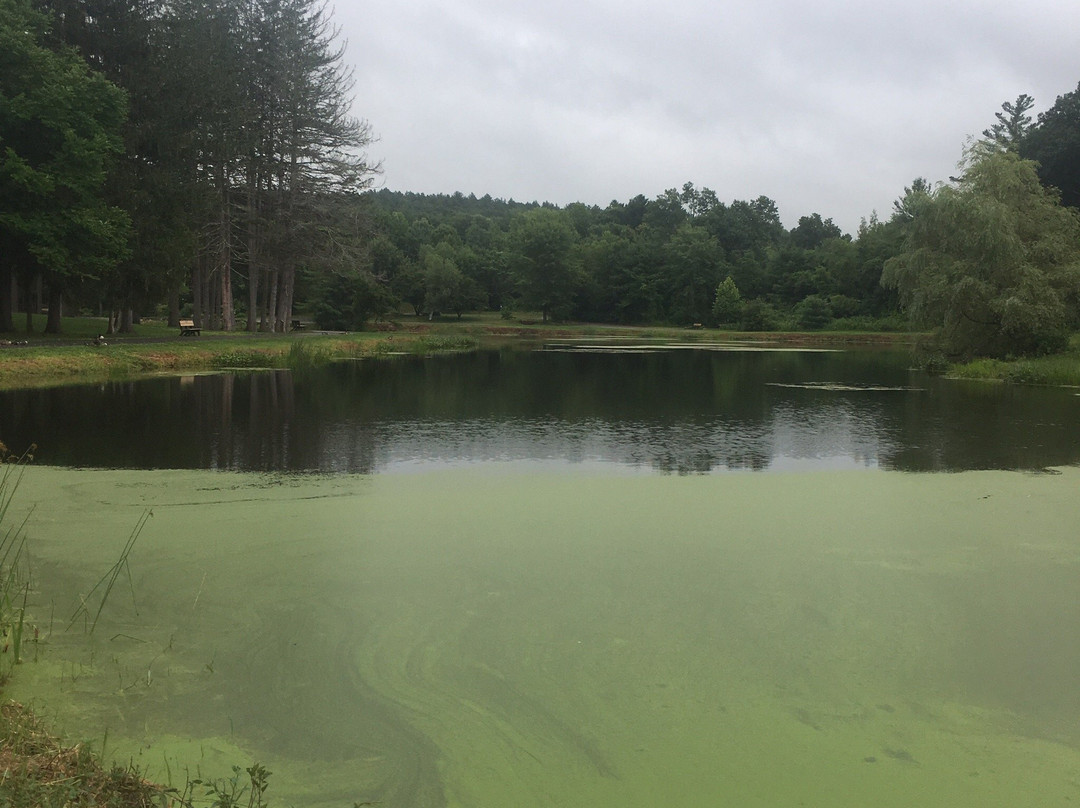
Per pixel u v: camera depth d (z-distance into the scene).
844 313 91.12
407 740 4.38
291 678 5.05
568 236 97.25
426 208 185.75
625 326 95.25
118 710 4.64
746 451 12.93
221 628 5.75
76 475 10.49
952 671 5.22
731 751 4.31
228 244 43.72
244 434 14.05
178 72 35.19
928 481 10.73
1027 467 11.73
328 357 35.94
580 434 14.53
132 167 33.97
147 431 14.20
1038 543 7.91
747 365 35.91
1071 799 3.92
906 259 33.88
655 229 124.75
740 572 7.00
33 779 3.54
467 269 101.25
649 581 6.76
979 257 31.86
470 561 7.20
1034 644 5.61
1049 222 33.44
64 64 29.08
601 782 4.03
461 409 18.09
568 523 8.47
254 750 4.27
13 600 6.19
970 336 32.66
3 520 8.27
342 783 3.99
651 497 9.66
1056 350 31.62
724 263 102.56
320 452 12.39
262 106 43.56
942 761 4.24
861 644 5.61
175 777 3.98
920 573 7.03
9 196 27.17
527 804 3.85
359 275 60.94
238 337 39.38
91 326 44.97
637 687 4.98
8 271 33.28
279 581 6.67
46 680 4.97
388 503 9.21
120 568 6.94
